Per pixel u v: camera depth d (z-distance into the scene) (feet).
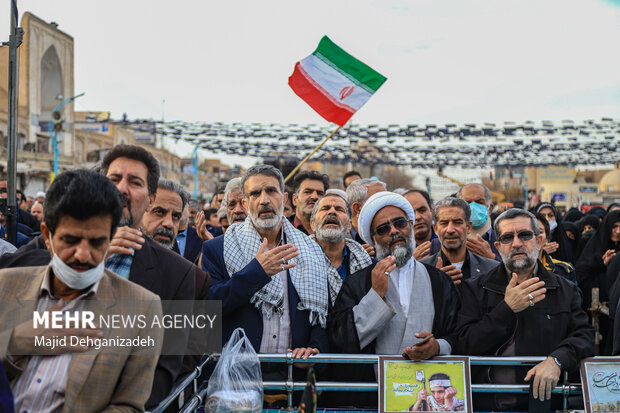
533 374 10.49
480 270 15.47
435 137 91.76
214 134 80.94
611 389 10.46
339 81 22.72
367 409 11.14
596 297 20.79
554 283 11.79
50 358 7.18
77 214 6.74
